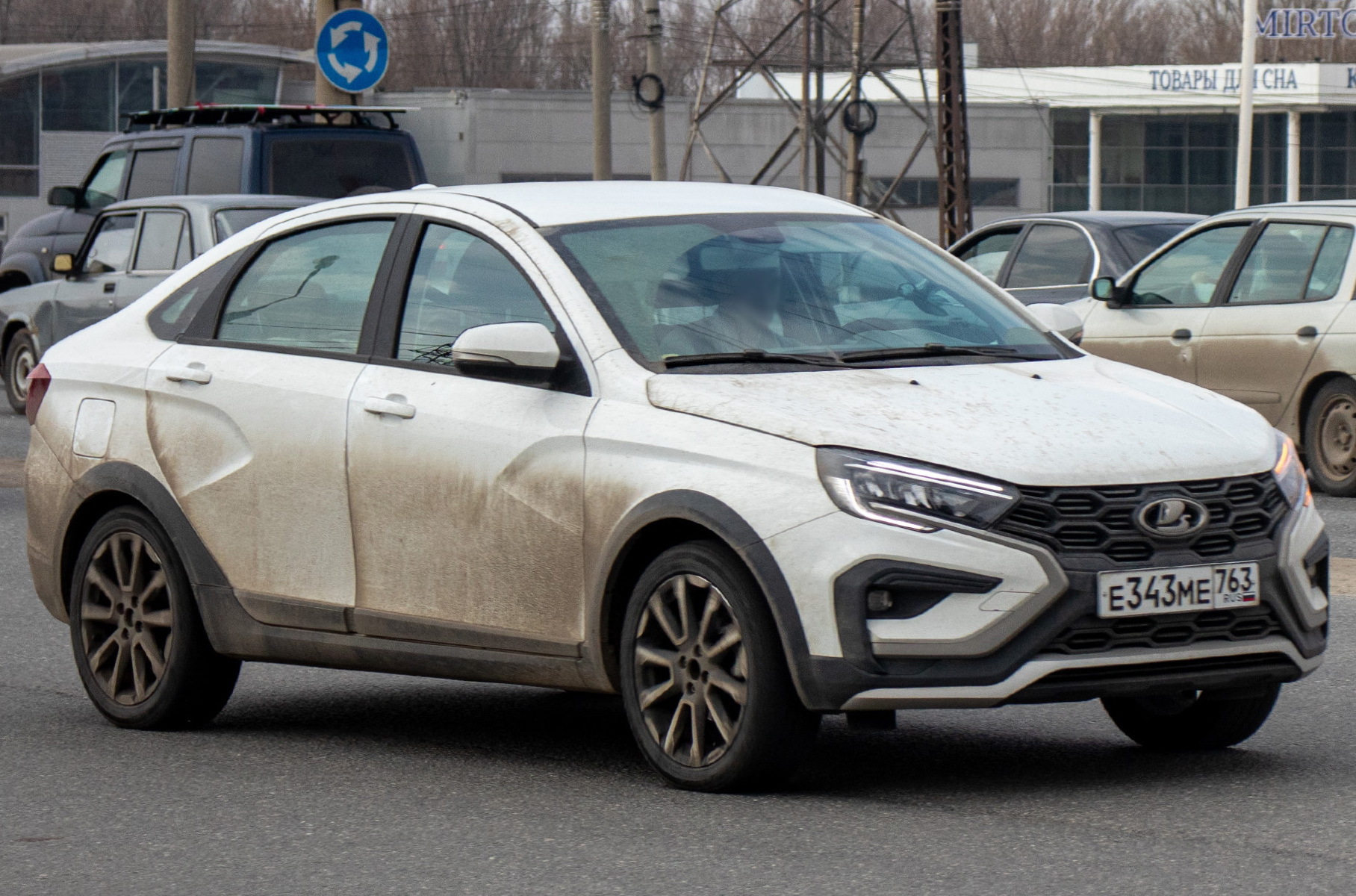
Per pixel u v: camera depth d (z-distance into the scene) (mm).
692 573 8820
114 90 97375
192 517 10758
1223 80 119688
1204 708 9742
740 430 8781
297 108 28734
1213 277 21453
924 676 8312
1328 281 20344
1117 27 157125
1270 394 20656
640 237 10008
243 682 12500
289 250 10969
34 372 11805
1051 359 9852
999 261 24969
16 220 96375
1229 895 7305
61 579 11461
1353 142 123438
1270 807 8656
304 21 147000
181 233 24219
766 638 8609
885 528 8344
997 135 108312
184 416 10852
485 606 9617
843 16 148750
